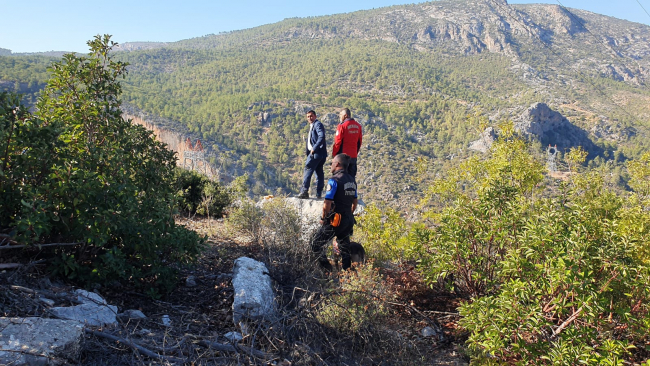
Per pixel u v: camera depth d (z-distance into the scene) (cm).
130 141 472
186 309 359
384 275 533
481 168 872
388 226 747
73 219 342
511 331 307
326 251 515
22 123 355
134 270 358
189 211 827
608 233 345
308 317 334
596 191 677
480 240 414
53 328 245
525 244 345
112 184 360
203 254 518
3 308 270
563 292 320
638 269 321
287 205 684
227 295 390
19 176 342
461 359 346
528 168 771
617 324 355
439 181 881
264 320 326
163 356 264
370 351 327
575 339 297
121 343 270
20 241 310
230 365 272
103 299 326
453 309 438
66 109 466
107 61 490
